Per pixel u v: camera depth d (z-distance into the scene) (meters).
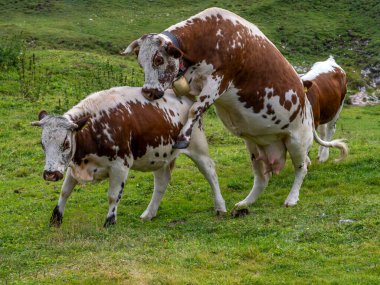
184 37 10.45
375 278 7.79
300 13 48.25
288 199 12.02
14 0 49.16
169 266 8.45
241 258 8.79
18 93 22.77
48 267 8.59
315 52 42.81
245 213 11.38
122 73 28.06
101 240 9.77
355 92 37.44
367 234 9.35
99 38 40.12
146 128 10.76
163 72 10.25
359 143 17.75
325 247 9.02
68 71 26.55
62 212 10.99
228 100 11.20
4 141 17.75
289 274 8.16
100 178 10.72
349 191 12.55
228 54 10.72
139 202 12.89
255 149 12.27
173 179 14.51
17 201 12.93
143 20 45.44
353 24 46.62
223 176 14.95
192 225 10.87
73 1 49.69
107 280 7.93
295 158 12.10
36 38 38.28
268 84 11.23
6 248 9.71
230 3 50.06
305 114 12.01
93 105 10.43
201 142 11.54
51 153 9.77
